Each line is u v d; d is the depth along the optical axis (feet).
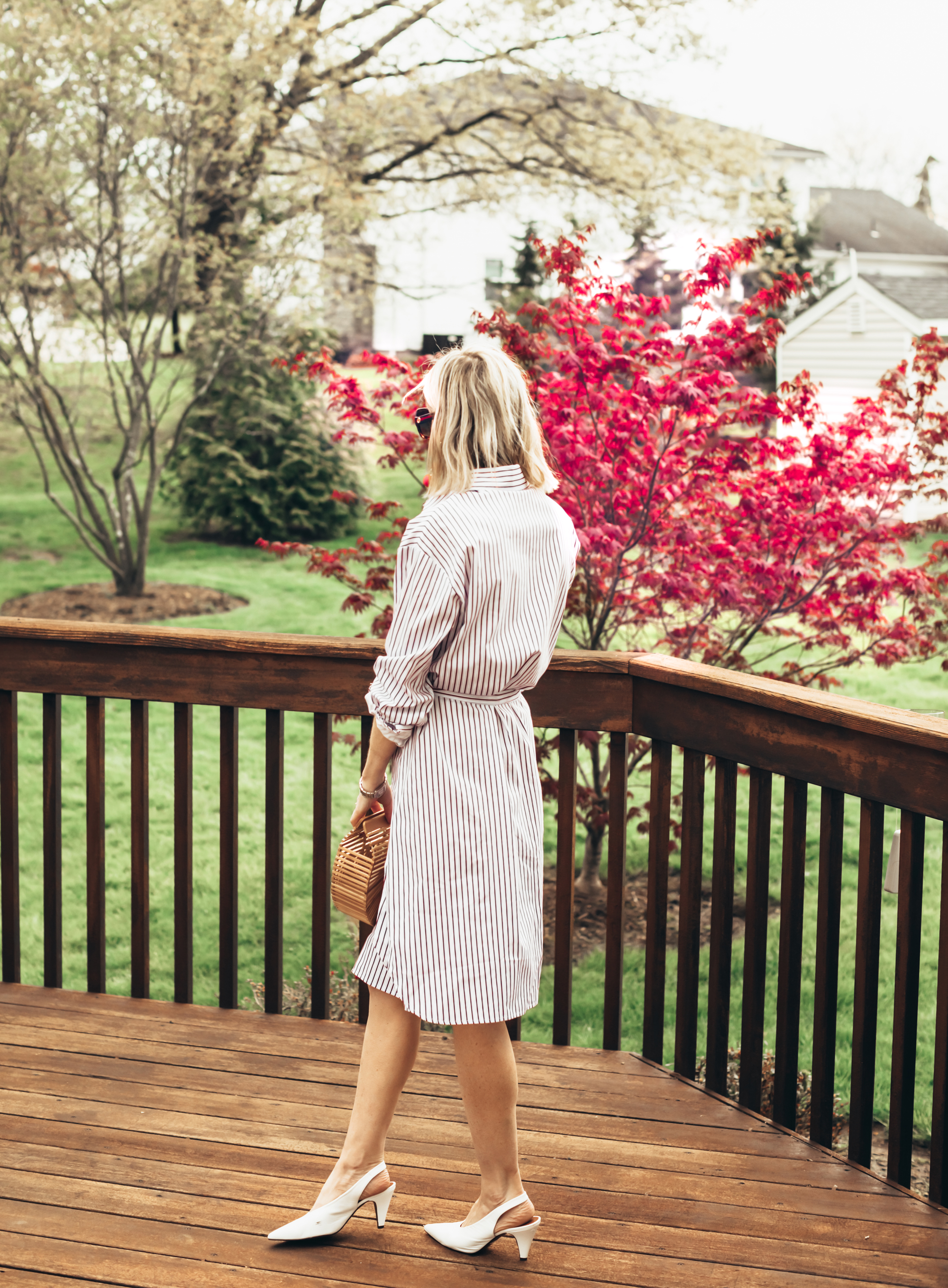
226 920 10.19
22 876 22.25
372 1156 7.07
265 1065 9.17
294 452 49.90
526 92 48.96
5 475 58.65
